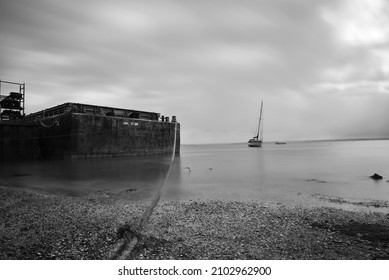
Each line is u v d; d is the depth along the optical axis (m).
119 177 21.38
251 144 150.38
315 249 7.11
